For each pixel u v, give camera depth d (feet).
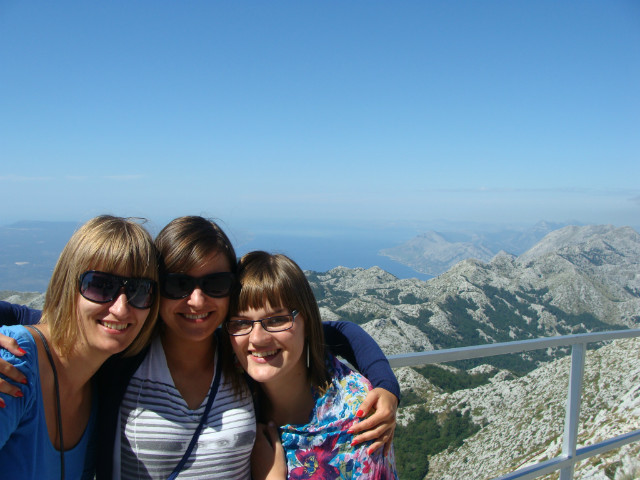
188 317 3.51
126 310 3.18
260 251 3.81
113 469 3.42
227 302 3.58
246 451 3.54
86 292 3.14
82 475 3.43
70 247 3.21
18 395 2.87
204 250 3.44
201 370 3.66
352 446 3.61
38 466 3.01
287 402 3.84
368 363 3.95
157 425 3.37
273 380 3.61
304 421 3.84
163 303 3.47
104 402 3.46
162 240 3.51
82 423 3.40
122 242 3.18
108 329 3.19
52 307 3.18
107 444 3.41
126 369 3.51
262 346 3.59
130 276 3.19
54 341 3.16
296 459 3.68
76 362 3.23
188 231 3.49
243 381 3.72
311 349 3.82
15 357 2.92
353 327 4.30
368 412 3.66
